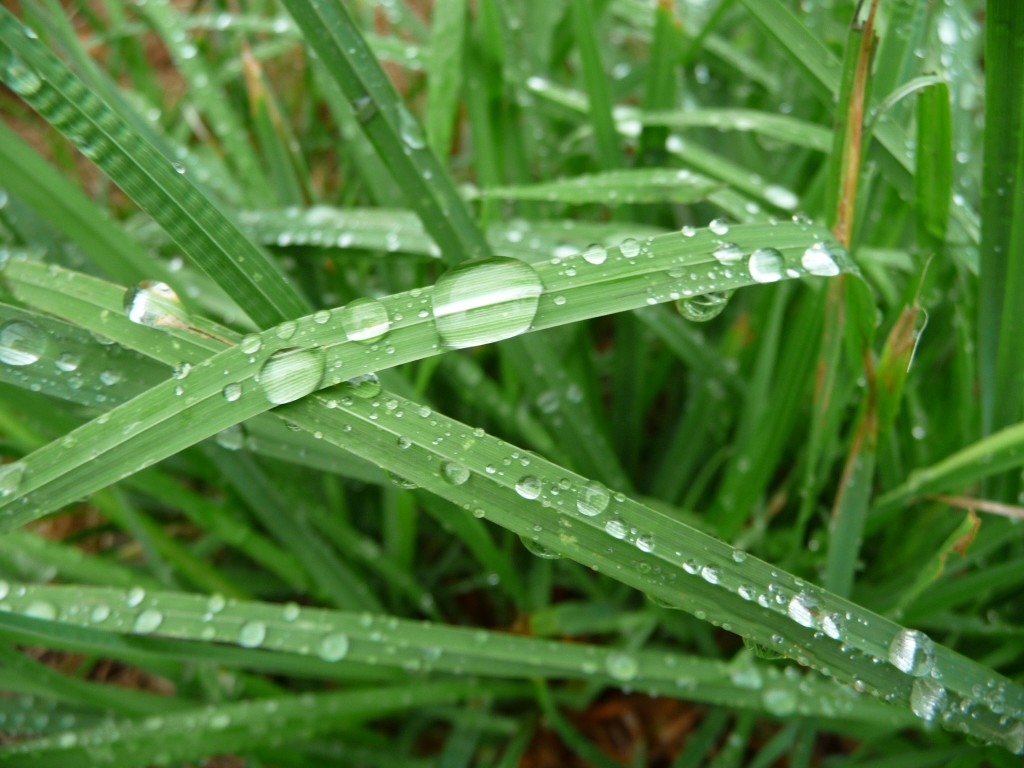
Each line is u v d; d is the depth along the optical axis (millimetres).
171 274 78
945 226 68
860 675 55
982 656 81
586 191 81
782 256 57
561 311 55
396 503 85
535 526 53
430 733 95
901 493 72
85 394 60
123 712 75
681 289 55
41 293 57
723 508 86
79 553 77
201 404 54
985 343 68
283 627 66
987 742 62
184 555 85
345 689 89
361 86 63
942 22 82
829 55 67
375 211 88
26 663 68
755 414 84
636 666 71
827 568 71
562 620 85
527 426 90
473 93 87
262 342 55
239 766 91
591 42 81
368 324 55
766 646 54
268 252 87
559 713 94
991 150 59
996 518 74
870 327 64
